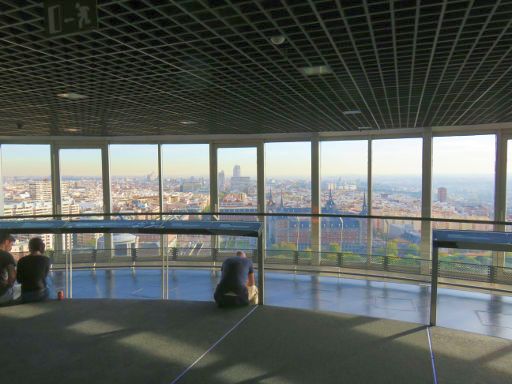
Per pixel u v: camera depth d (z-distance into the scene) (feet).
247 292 10.23
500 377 6.46
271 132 25.14
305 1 5.88
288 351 7.45
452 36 7.46
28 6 5.94
